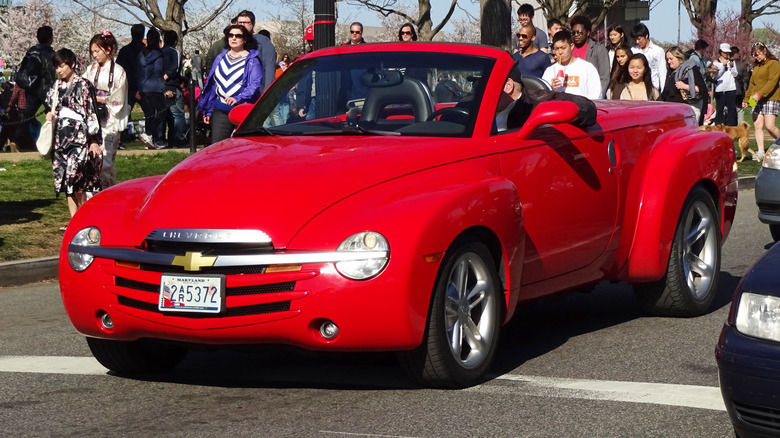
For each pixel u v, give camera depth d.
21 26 61.69
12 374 5.89
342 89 6.30
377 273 4.90
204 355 6.34
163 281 5.11
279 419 4.86
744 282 4.11
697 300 7.16
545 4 29.45
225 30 11.55
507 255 5.56
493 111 6.00
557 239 6.15
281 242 4.98
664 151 6.98
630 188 6.77
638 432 4.59
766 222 10.23
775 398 3.87
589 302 7.85
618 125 6.76
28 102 18.23
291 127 6.24
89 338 5.70
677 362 5.91
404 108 6.07
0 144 18.38
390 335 4.95
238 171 5.44
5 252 9.98
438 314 5.13
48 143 10.82
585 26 12.90
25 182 14.45
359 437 4.55
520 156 5.93
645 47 15.74
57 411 5.08
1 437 4.65
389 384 5.46
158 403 5.21
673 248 6.98
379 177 5.29
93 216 5.55
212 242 5.04
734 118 21.75
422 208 5.09
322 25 11.23
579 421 4.75
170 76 18.95
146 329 5.21
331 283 4.89
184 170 5.64
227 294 5.04
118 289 5.28
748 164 18.70
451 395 5.22
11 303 8.48
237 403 5.18
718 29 52.78
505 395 5.21
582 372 5.70
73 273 5.44
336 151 5.58
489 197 5.43
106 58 12.03
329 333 4.98
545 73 11.02
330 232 4.98
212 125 11.73
